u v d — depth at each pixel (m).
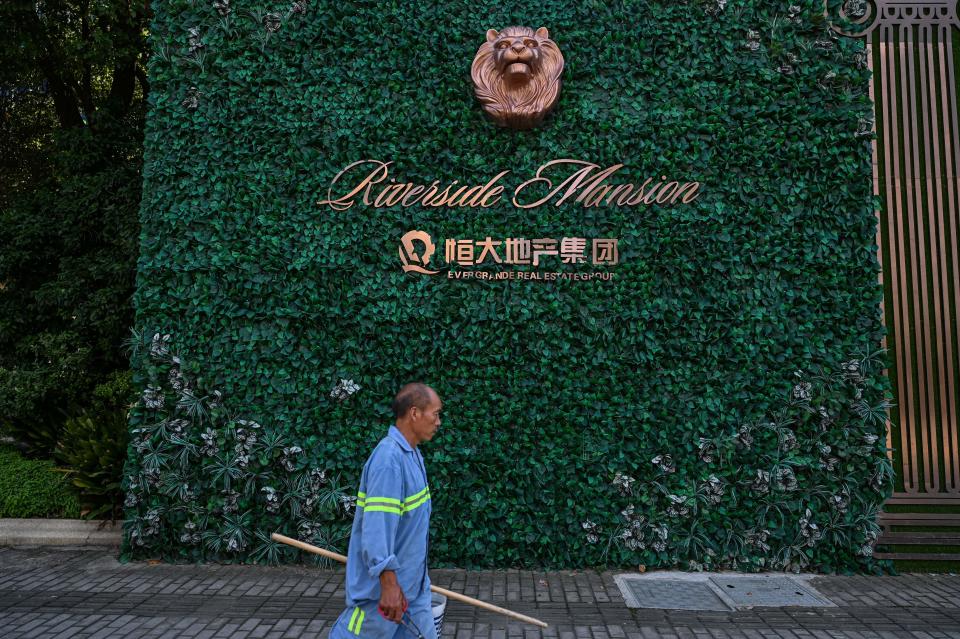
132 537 5.44
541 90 5.49
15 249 8.14
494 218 5.57
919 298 5.57
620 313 5.45
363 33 5.74
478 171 5.60
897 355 5.51
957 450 5.43
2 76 9.01
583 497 5.36
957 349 5.51
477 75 5.58
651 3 5.69
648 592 4.82
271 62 5.76
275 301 5.60
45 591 4.77
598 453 5.36
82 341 7.71
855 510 5.31
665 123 5.57
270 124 5.70
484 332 5.50
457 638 4.02
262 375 5.55
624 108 5.61
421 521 2.80
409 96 5.69
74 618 4.27
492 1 5.70
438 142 5.64
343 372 5.51
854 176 5.50
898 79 5.74
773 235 5.47
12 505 6.01
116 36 8.75
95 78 10.80
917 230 5.62
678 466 5.36
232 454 5.51
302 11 5.79
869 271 5.42
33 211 8.60
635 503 5.37
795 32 5.62
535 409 5.42
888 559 5.31
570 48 5.64
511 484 5.38
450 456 5.38
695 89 5.58
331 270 5.59
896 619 4.35
